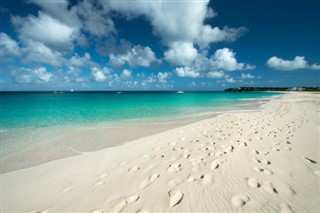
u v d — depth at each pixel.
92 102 36.66
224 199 3.27
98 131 10.70
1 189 4.52
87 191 4.00
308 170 4.16
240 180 3.79
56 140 8.95
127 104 31.31
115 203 3.44
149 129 10.97
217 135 7.39
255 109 20.09
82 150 7.45
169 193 3.52
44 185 4.54
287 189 3.47
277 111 15.48
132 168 4.80
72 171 5.21
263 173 4.02
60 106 28.02
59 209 3.53
